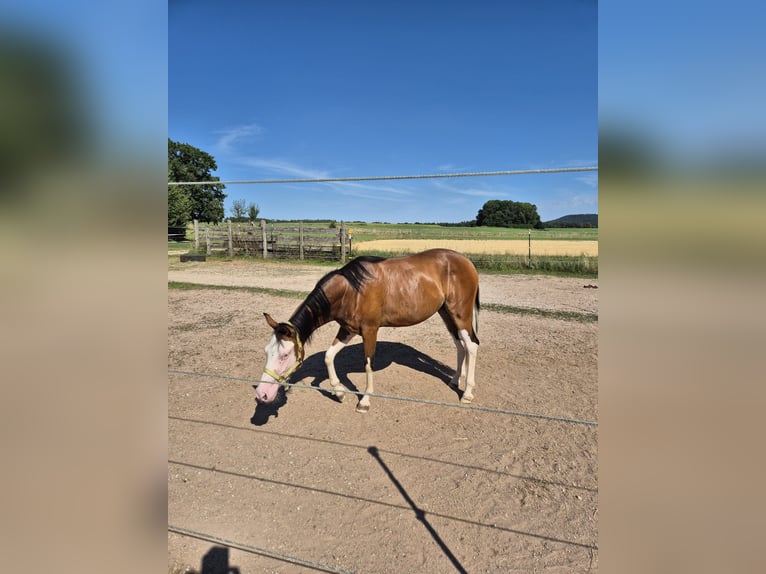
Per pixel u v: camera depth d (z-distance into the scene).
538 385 4.07
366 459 2.88
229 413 3.55
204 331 6.07
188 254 16.08
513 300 8.00
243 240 16.20
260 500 2.46
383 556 2.05
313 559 2.04
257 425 3.35
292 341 2.97
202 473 2.72
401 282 3.47
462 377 4.02
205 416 3.50
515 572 1.95
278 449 3.01
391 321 3.56
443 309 3.89
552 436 3.16
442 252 3.77
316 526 2.26
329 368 3.71
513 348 5.17
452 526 2.25
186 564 2.01
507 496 2.49
